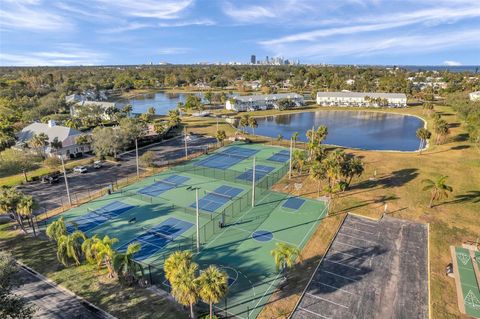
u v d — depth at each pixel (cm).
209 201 5575
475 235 4347
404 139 10612
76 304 3173
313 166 5519
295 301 3200
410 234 4394
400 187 5962
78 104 14238
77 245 3703
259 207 5288
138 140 9231
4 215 5088
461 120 11775
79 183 6450
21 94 17388
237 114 15088
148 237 4428
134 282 3466
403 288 3372
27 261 3888
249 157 8188
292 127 12625
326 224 4694
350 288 3375
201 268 3709
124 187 6209
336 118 14488
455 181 6238
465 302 3175
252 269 3706
